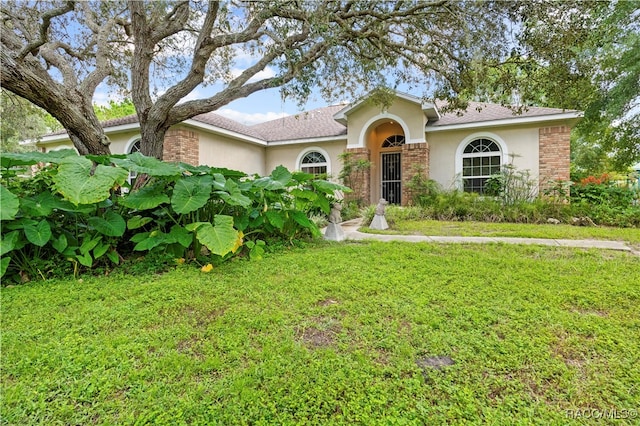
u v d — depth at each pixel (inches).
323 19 226.5
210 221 212.1
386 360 85.0
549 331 98.8
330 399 70.2
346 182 533.6
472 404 68.6
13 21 289.7
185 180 186.5
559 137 441.4
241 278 155.6
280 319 109.4
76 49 351.9
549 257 195.0
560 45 225.9
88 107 273.1
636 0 461.1
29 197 160.7
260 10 238.8
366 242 254.2
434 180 494.9
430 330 100.3
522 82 263.1
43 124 646.5
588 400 70.1
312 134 602.5
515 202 406.9
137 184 238.8
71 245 167.3
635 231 289.4
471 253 203.9
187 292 135.8
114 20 337.4
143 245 170.6
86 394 71.9
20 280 152.7
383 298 127.0
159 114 274.5
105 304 123.9
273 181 219.8
